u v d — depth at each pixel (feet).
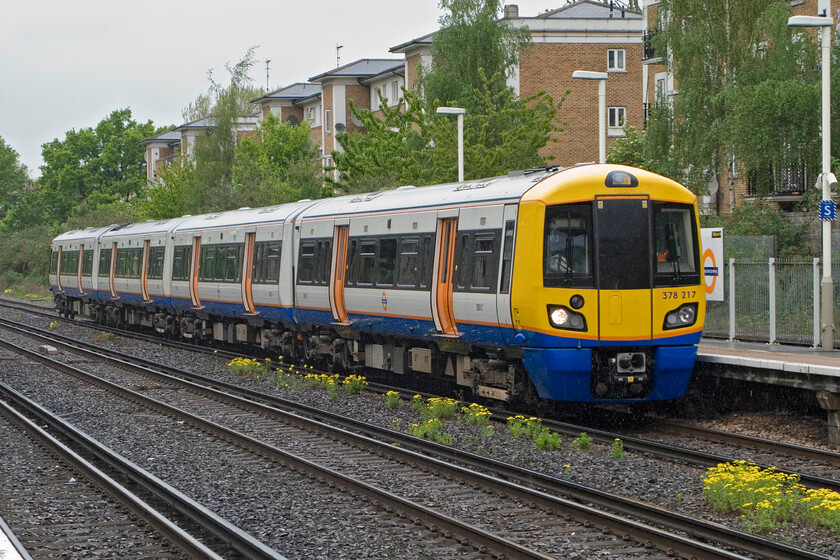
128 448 83.56
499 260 91.30
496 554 50.65
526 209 87.92
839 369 78.38
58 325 234.38
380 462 76.18
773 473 66.18
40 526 58.70
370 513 60.13
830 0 180.34
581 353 86.63
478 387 99.76
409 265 107.96
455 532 54.60
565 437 84.53
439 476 70.38
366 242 118.21
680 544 49.80
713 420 94.27
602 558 49.65
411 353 114.42
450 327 101.55
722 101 172.55
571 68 280.10
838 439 80.23
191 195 316.19
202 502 64.08
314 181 278.46
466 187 100.99
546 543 52.49
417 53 310.45
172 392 119.14
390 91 346.33
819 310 108.78
